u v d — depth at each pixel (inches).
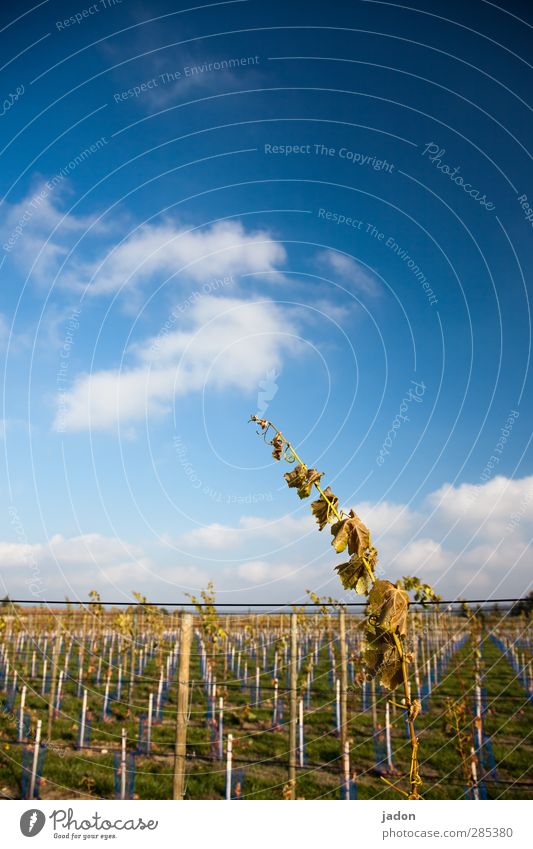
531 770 309.1
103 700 482.3
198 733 398.6
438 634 593.6
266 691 506.0
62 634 562.9
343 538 77.9
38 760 296.4
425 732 377.7
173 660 599.5
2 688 493.7
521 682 528.7
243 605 216.1
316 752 355.9
